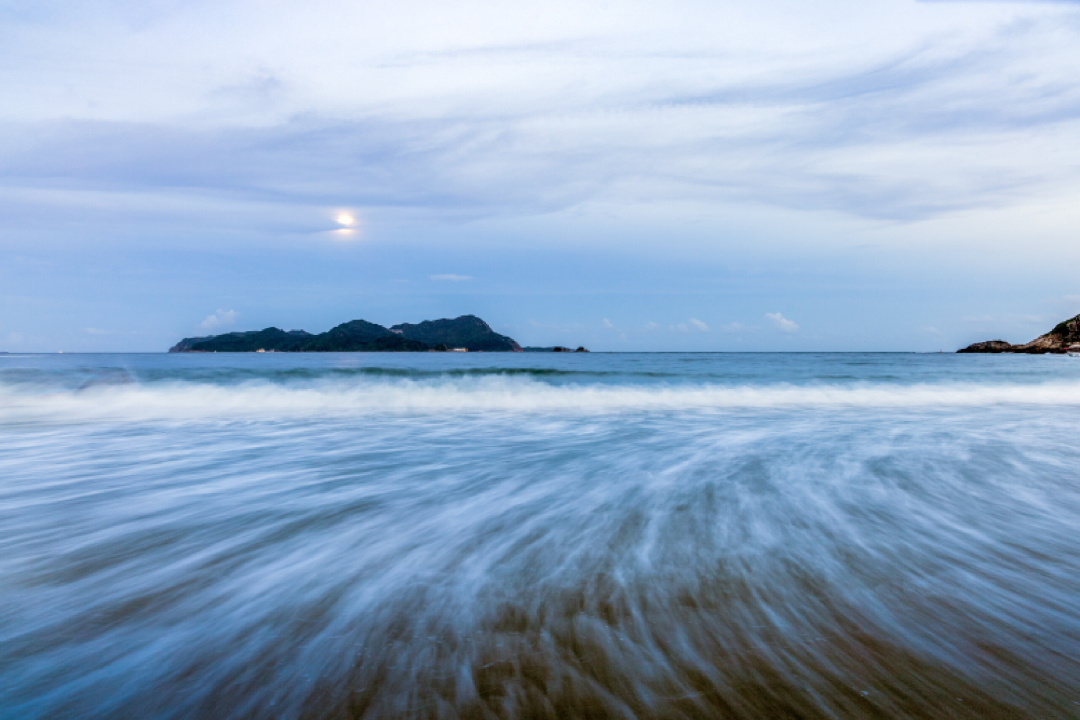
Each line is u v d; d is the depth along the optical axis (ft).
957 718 5.58
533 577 9.30
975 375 75.51
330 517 13.03
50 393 43.55
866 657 6.73
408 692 6.04
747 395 48.98
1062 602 8.30
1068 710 5.71
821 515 13.08
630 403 43.88
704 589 8.76
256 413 36.58
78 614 7.95
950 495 15.07
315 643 7.11
